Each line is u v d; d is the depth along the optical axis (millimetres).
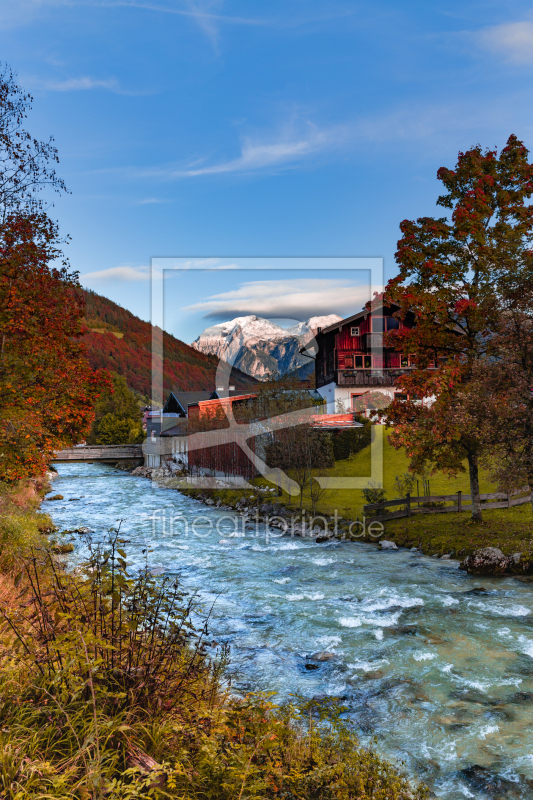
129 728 3736
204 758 4223
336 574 16156
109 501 34219
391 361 37719
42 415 15672
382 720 8055
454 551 17297
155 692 4582
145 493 38438
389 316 37562
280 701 8453
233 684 9164
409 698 8688
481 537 17750
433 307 17188
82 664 4203
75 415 17219
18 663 4652
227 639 11320
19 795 3109
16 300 15281
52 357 16344
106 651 4641
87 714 4027
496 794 6316
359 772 5562
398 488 23906
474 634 11219
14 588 7348
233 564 17609
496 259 16297
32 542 13969
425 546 18391
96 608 5059
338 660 10195
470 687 9000
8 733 3732
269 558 18359
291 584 15289
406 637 11211
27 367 15469
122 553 5164
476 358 16984
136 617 5121
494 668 9656
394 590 14375
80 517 27672
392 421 19250
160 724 4375
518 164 17438
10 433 14602
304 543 20469
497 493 21547
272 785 4566
